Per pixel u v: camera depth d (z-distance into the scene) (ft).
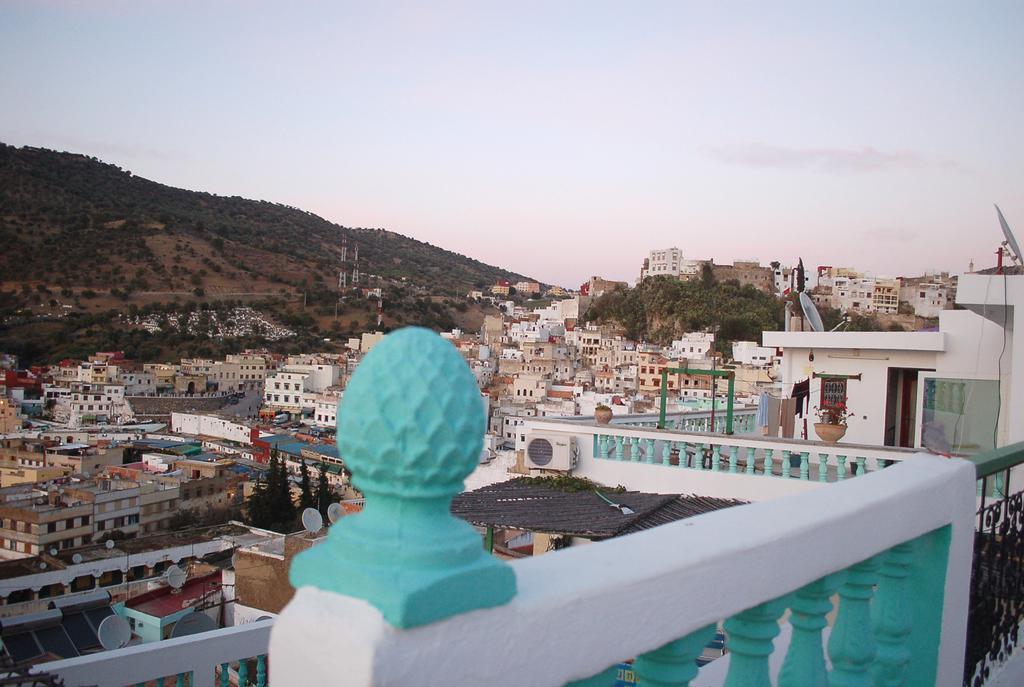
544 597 4.52
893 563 8.77
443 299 644.27
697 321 406.62
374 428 4.00
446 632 3.95
